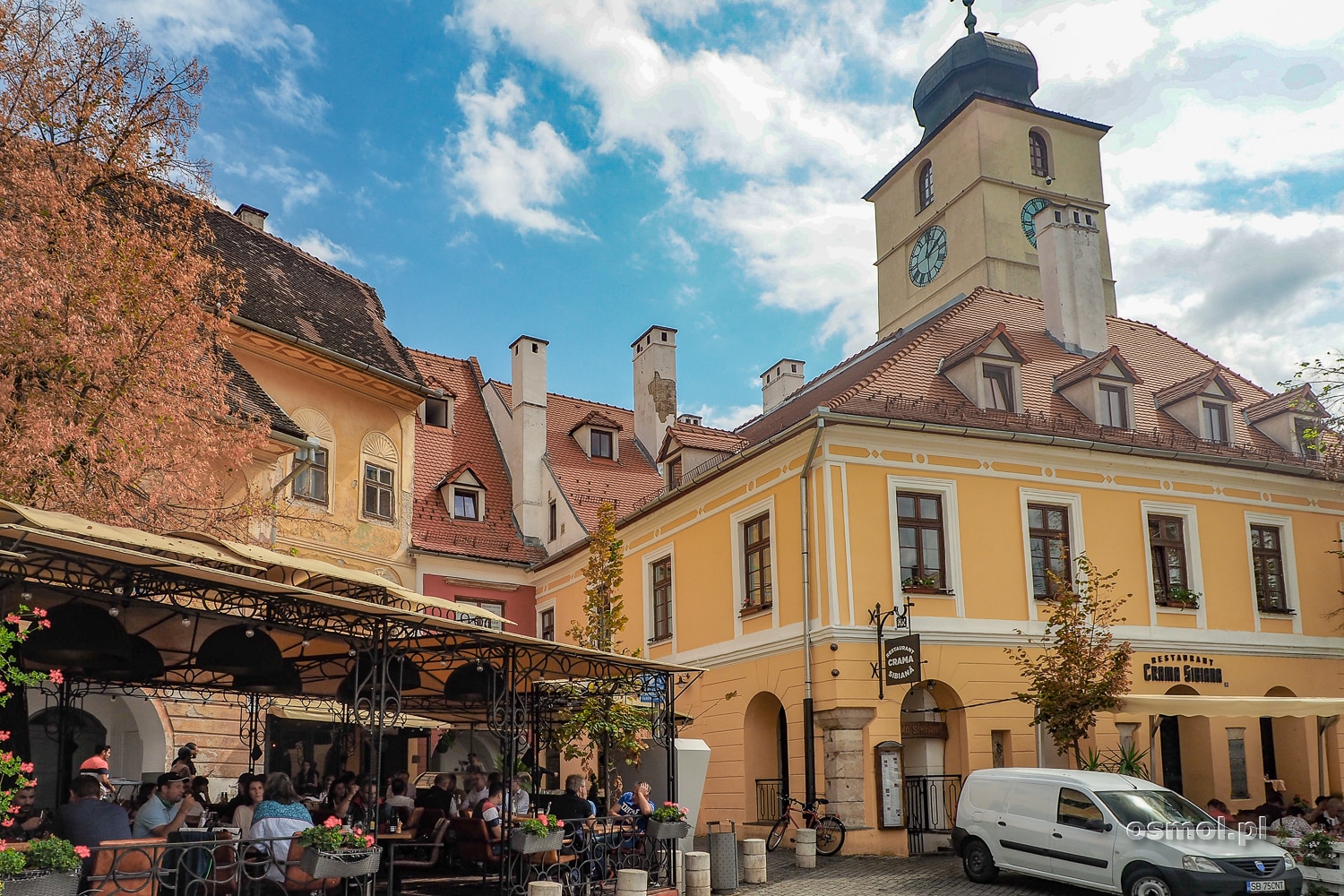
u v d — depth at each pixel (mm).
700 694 24547
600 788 19734
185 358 14594
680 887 14859
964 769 20750
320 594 10609
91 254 13906
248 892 10633
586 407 38000
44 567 10383
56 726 17562
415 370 27516
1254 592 24359
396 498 27078
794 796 20891
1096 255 28594
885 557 21031
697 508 25453
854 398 21859
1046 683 19734
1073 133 44656
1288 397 26188
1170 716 22719
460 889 14328
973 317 26859
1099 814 15031
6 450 12242
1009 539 22141
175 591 11164
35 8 14398
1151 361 28672
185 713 18656
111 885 9664
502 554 31391
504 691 13930
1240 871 13883
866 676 20297
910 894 15445
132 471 13531
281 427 19875
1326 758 24500
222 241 24281
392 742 25062
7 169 13602
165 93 15312
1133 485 23625
